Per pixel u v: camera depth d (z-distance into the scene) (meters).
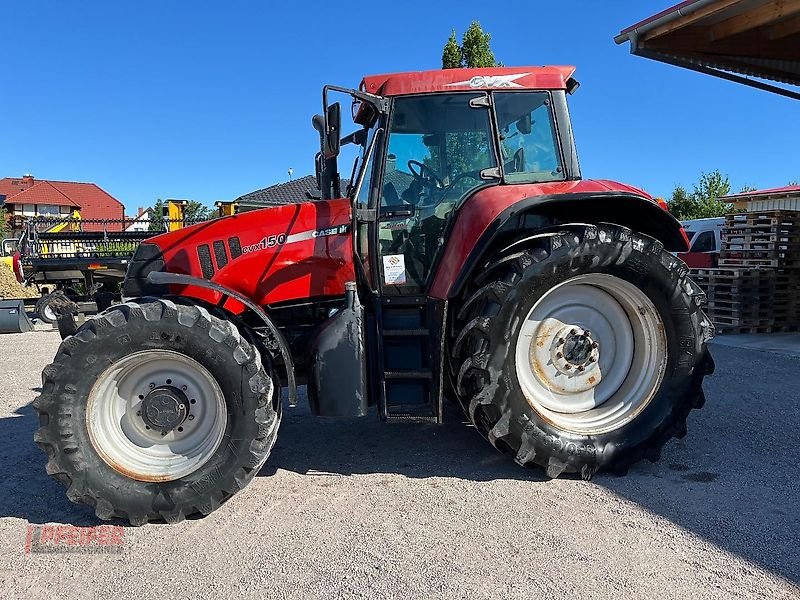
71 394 3.14
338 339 3.44
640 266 3.54
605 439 3.58
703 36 6.70
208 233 3.91
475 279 3.53
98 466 3.16
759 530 2.91
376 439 4.43
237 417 3.20
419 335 3.59
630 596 2.41
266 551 2.84
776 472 3.64
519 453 3.47
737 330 8.79
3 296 16.61
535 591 2.46
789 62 7.29
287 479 3.71
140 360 3.28
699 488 3.41
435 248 3.84
